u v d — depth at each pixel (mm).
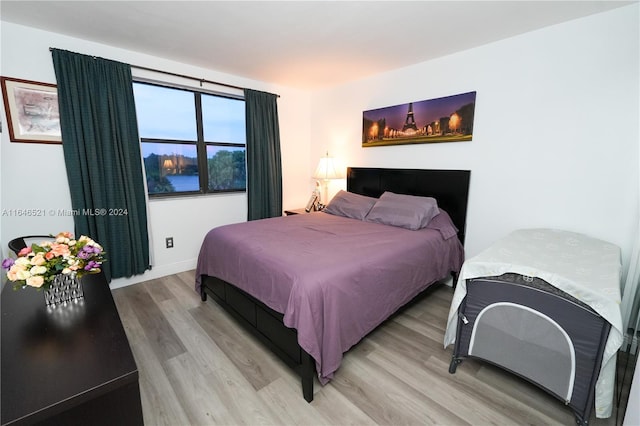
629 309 1841
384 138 3316
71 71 2359
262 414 1443
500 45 2402
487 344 1581
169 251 3201
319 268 1622
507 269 1464
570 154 2146
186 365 1791
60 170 2441
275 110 3785
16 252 1900
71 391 892
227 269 2145
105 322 1280
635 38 1839
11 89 2186
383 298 1869
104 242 2645
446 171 2809
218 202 3541
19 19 2096
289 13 1994
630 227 1942
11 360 1021
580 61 2047
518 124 2367
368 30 2246
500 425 1376
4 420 785
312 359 1495
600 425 1376
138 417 1019
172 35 2361
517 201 2438
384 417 1422
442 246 2502
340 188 3955
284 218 3059
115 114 2613
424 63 2908
